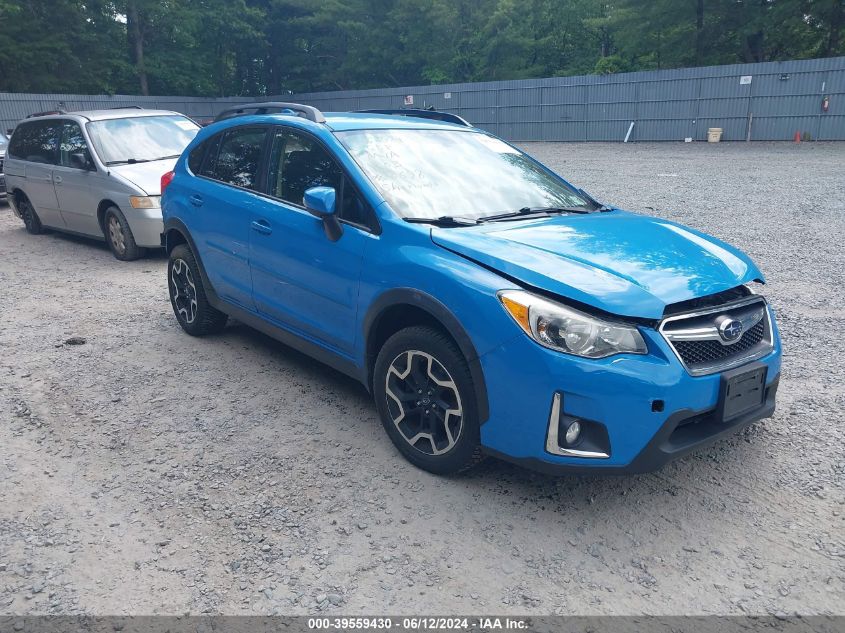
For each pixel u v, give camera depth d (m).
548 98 33.44
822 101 26.45
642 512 3.24
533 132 34.41
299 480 3.56
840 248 8.59
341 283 3.88
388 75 49.12
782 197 12.77
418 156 4.25
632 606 2.65
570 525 3.15
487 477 3.55
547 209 4.14
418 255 3.43
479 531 3.11
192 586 2.79
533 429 3.00
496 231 3.54
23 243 10.38
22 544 3.07
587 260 3.23
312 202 3.72
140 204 8.46
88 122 9.43
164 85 45.59
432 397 3.46
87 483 3.57
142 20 43.09
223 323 5.76
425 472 3.61
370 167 4.00
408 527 3.15
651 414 2.88
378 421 4.22
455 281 3.21
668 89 29.83
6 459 3.81
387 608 2.66
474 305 3.12
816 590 2.72
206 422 4.23
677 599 2.69
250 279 4.74
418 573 2.85
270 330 4.73
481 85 35.62
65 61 39.22
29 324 6.25
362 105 40.88
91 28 40.91
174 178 5.66
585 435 2.95
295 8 49.94
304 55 51.59
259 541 3.07
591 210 4.33
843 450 3.77
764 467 3.62
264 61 53.03
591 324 2.91
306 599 2.71
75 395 4.65
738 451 3.78
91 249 9.76
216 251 5.07
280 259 4.35
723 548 2.98
